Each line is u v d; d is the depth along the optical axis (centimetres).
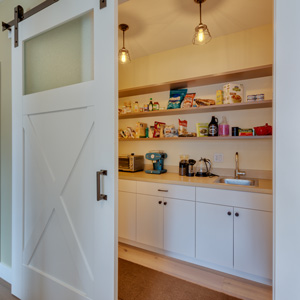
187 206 203
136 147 302
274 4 84
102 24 118
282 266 82
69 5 132
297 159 80
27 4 166
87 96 125
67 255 137
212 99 246
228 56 238
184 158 255
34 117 154
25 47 162
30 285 157
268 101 194
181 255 214
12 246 169
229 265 184
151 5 185
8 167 184
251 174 227
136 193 232
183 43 256
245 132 217
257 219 173
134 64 301
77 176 132
